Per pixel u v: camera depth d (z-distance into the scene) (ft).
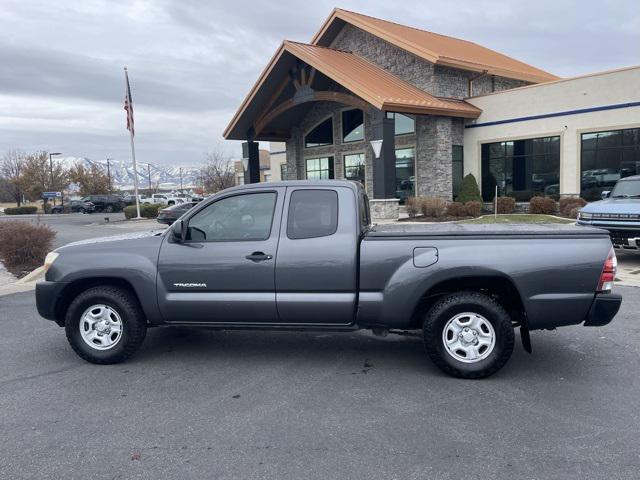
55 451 12.13
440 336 16.21
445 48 89.81
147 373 17.30
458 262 15.92
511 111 76.89
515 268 15.70
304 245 16.80
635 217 32.81
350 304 16.63
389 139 70.38
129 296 18.06
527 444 12.11
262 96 89.97
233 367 17.80
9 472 11.25
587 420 13.28
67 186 221.25
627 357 18.07
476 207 67.87
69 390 15.88
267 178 206.49
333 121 95.40
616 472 10.87
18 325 23.88
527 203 75.82
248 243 17.17
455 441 12.31
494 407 14.19
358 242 16.74
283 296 16.94
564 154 71.72
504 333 15.79
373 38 87.56
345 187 17.20
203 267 17.26
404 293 16.24
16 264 40.47
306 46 84.94
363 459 11.57
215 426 13.30
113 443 12.48
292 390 15.66
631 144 65.87
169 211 73.72
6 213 176.14
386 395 15.15
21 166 221.25
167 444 12.39
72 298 18.90
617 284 30.07
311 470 11.14
